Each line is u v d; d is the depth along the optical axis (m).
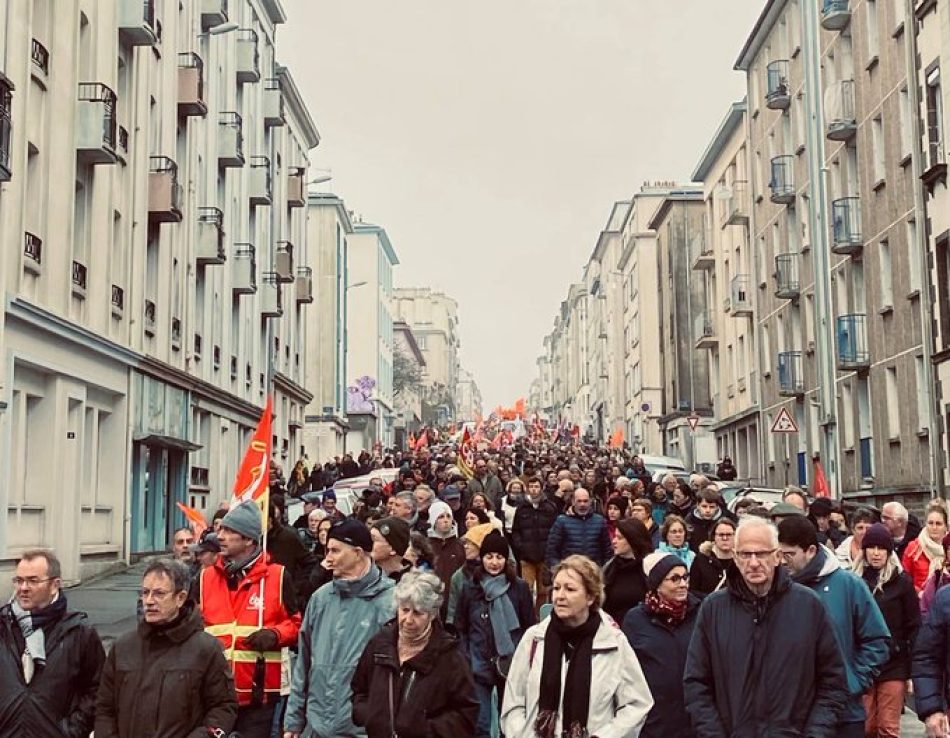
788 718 6.23
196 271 35.12
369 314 91.12
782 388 42.41
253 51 41.16
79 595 21.92
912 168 29.77
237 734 6.93
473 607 10.15
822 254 37.56
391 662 6.53
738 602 6.48
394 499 13.75
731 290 52.56
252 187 43.03
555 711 6.27
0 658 6.45
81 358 24.44
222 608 7.91
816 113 38.34
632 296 93.56
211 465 37.09
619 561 9.23
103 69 25.70
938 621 7.61
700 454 61.44
